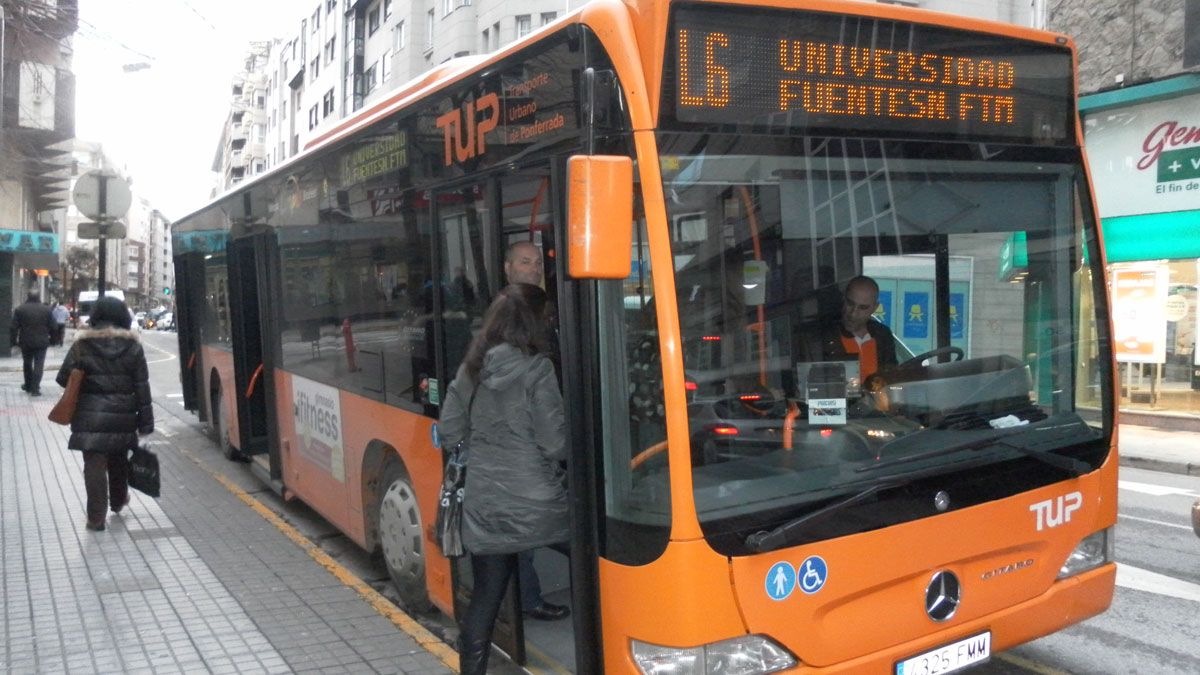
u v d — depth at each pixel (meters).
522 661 4.21
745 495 3.30
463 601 4.68
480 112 4.38
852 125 3.67
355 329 6.14
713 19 3.41
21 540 7.26
